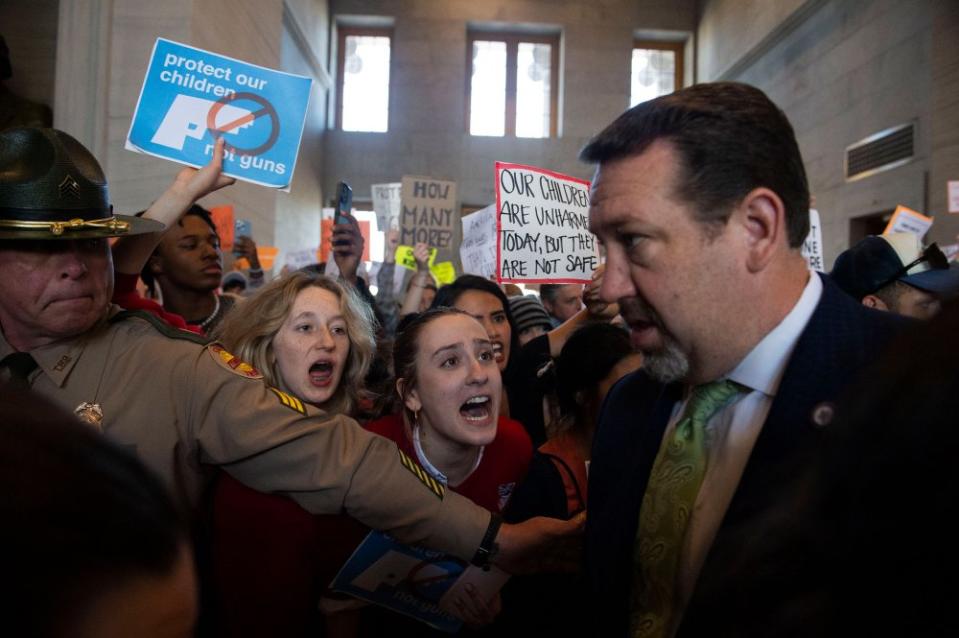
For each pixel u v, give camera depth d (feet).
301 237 32.76
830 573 0.95
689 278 2.48
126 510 0.83
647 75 39.83
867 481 0.93
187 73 5.54
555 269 7.65
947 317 0.97
